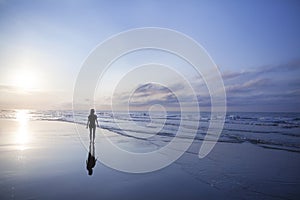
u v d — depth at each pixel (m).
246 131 20.69
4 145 12.30
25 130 20.58
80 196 5.21
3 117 46.09
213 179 6.69
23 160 8.73
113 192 5.53
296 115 45.97
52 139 14.91
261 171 7.56
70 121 35.06
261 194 5.46
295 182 6.37
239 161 9.14
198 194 5.47
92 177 6.73
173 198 5.23
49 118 45.16
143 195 5.36
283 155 10.27
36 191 5.44
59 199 4.98
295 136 16.97
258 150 11.56
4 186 5.76
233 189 5.86
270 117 40.28
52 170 7.39
